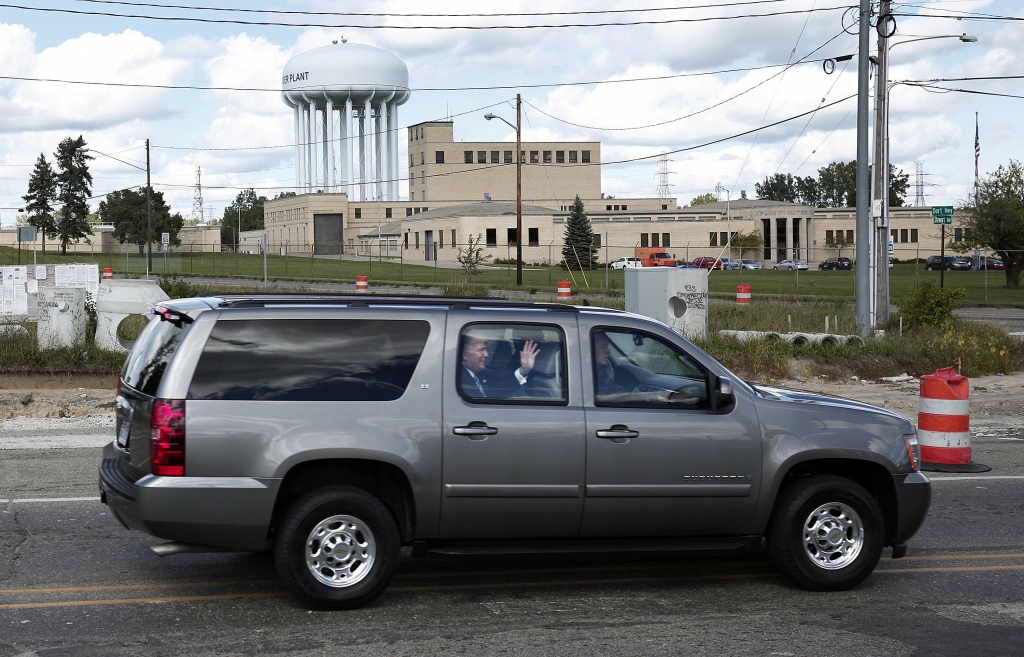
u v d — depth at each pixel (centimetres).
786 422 647
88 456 1062
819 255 9688
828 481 652
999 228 5412
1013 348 2322
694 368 648
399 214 12512
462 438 602
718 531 644
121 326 1986
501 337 624
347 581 598
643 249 8638
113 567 687
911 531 671
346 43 12219
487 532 616
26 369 1791
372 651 536
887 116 2575
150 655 525
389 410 596
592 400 624
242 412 579
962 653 546
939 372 1119
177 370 580
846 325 2486
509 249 8006
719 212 9381
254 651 533
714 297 4197
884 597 652
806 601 641
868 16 2247
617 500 622
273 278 5616
